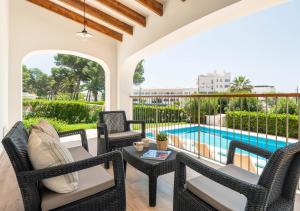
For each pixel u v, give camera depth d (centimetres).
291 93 210
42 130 183
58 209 133
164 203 204
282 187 131
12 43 433
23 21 445
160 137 246
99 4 415
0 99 351
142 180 255
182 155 151
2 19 364
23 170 127
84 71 1063
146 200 210
